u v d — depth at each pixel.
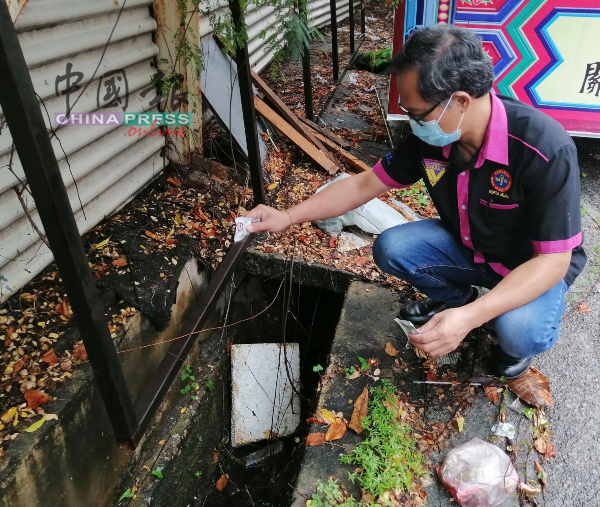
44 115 2.24
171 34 3.02
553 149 1.62
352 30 7.01
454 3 3.56
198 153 3.53
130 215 2.99
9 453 1.66
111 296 2.36
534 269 1.70
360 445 1.97
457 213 2.02
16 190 2.01
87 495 2.05
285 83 5.79
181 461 2.58
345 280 2.95
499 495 1.80
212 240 2.96
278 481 2.73
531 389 2.19
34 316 2.19
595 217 3.62
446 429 2.07
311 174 3.89
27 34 2.09
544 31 3.53
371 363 2.35
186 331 2.34
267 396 3.05
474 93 1.57
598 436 2.05
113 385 1.61
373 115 5.23
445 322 1.68
